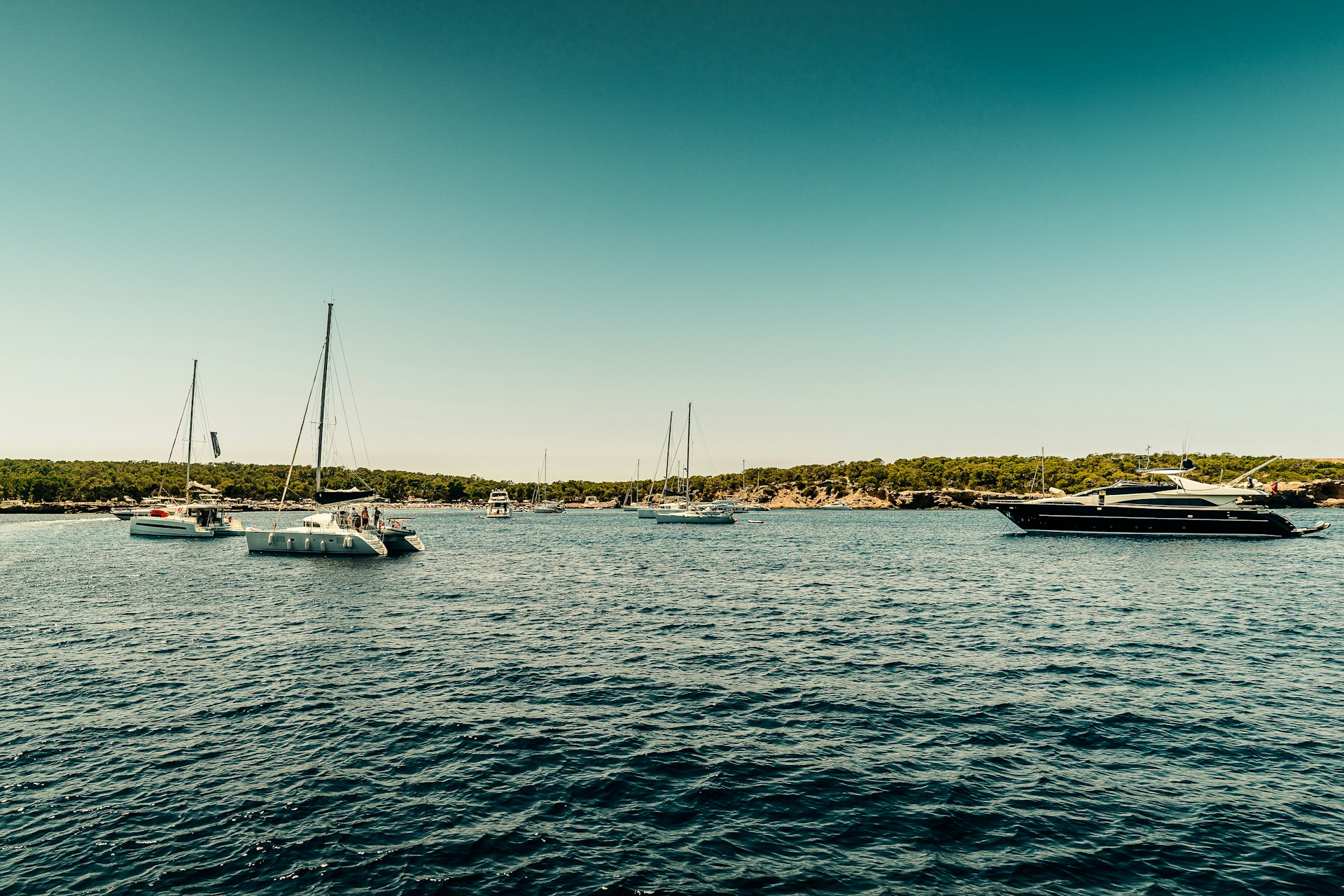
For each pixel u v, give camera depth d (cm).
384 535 5341
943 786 1264
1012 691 1820
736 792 1241
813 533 9562
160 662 2094
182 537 7381
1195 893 945
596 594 3488
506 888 959
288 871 995
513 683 1891
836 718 1622
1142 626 2664
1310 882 966
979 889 958
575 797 1223
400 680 1917
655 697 1773
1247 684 1873
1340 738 1474
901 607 3120
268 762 1360
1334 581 3969
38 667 2027
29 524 10938
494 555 5712
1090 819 1144
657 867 1009
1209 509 6906
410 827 1116
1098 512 7281
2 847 1049
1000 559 5372
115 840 1071
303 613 2897
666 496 18475
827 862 1026
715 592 3606
